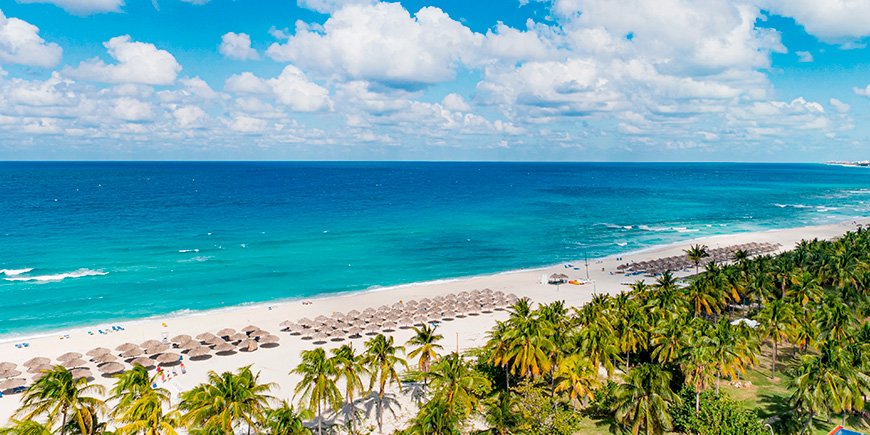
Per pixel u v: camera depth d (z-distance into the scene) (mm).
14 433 39781
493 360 66438
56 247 146875
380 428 58875
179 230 178125
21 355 76500
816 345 69688
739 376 72562
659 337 67875
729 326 65500
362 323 90000
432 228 195750
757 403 65125
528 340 61781
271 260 140625
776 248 154875
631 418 59312
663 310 75688
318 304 105000
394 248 159875
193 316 96000
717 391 62156
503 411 52656
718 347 61500
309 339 85375
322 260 142625
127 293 108625
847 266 99312
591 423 60594
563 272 133625
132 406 43125
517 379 69125
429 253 154500
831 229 199125
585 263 143125
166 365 74188
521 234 187000
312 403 52312
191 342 78250
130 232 172000
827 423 60562
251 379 49000
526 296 112375
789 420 60812
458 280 126312
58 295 105938
